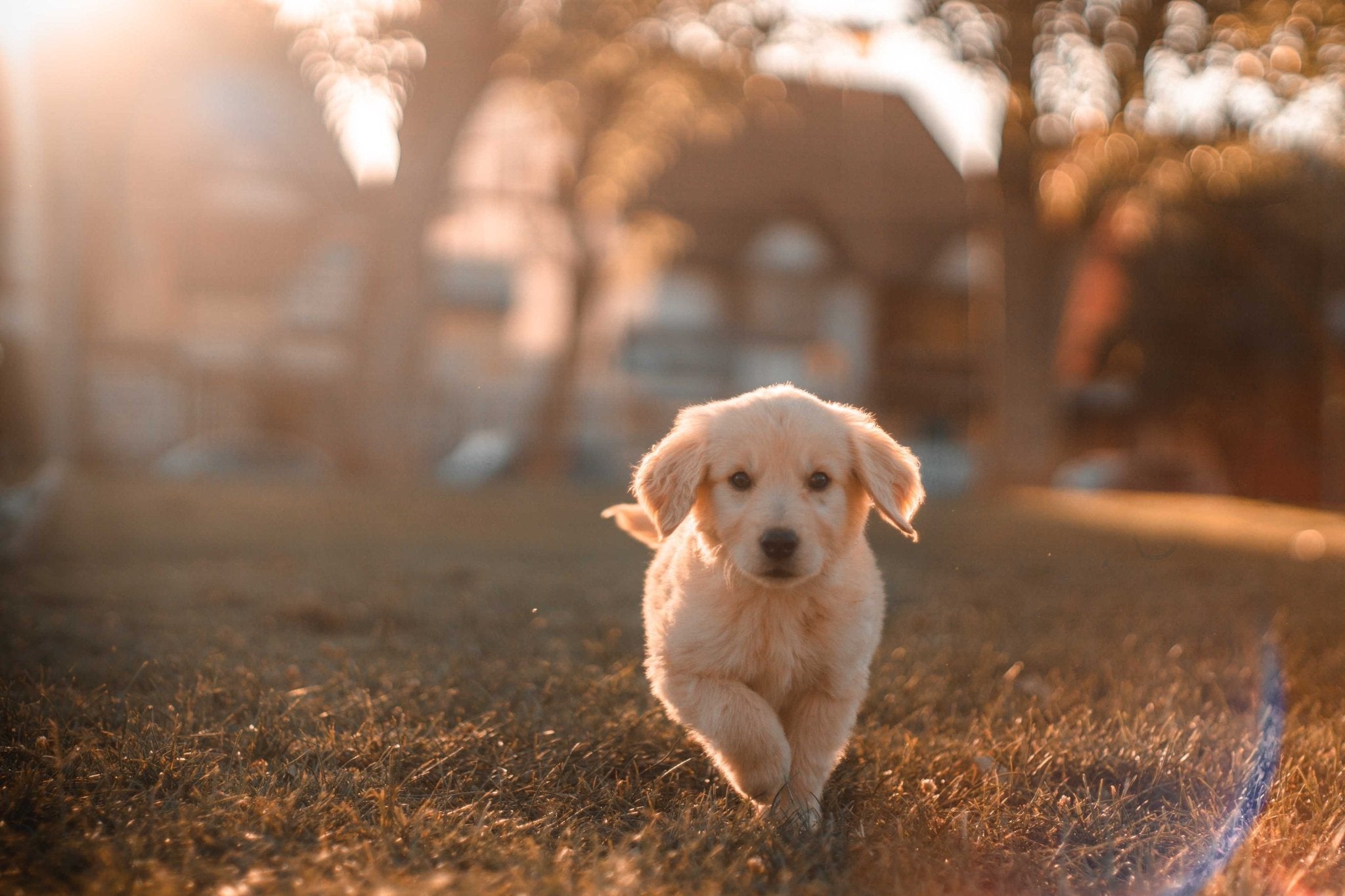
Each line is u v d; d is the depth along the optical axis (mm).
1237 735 3633
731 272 33969
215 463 23031
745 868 2555
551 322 33219
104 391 28547
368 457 17734
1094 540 9469
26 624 4895
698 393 33812
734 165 34125
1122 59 14211
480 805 2951
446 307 32594
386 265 17562
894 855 2627
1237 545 9516
